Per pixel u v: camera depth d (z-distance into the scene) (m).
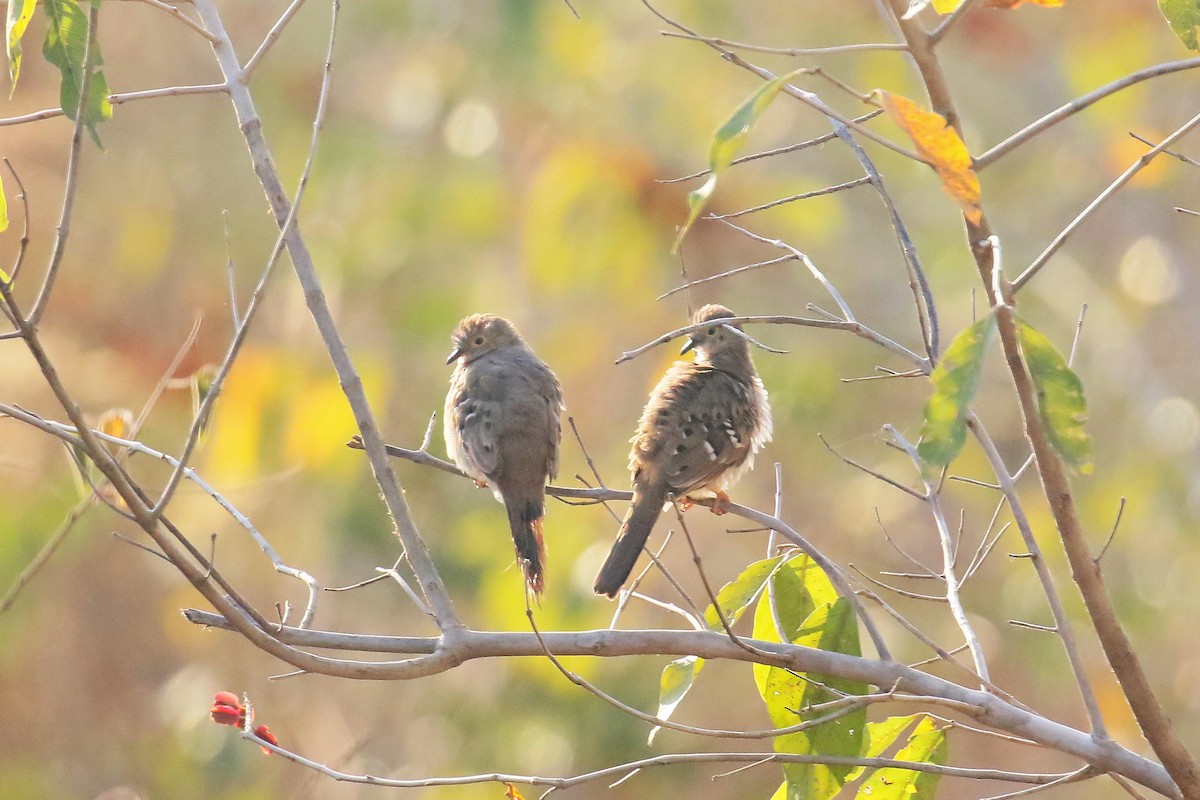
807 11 17.83
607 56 16.27
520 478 8.91
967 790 15.90
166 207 17.00
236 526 15.02
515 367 9.26
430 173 16.23
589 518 14.45
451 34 17.02
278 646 5.34
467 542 15.00
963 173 4.87
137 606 16.25
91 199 16.83
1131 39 16.92
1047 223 19.44
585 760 14.87
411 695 15.54
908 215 18.44
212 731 15.52
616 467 15.09
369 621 15.45
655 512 8.21
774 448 16.19
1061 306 18.92
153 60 17.52
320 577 15.50
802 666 5.77
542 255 14.95
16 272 4.96
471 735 15.12
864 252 18.05
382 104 17.20
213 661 15.87
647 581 14.77
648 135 15.80
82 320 16.22
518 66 16.09
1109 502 16.64
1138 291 18.73
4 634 14.31
